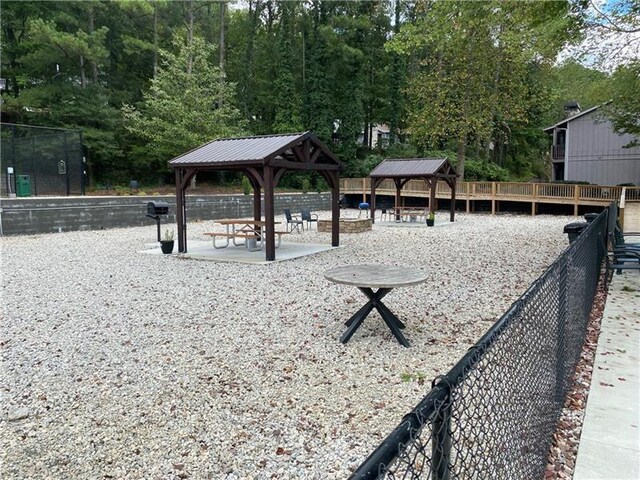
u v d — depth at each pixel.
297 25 33.50
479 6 7.94
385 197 27.06
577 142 25.66
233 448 2.67
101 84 24.73
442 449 1.27
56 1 22.27
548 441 2.49
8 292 6.67
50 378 3.72
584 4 7.93
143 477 2.41
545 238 12.58
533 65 26.08
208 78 24.33
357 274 4.68
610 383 3.38
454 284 7.00
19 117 22.86
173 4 28.19
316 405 3.20
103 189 23.28
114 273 8.06
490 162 32.81
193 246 11.50
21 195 16.20
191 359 4.09
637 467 2.36
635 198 18.88
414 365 3.93
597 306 5.48
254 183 12.00
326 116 30.86
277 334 4.77
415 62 32.34
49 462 2.57
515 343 1.92
